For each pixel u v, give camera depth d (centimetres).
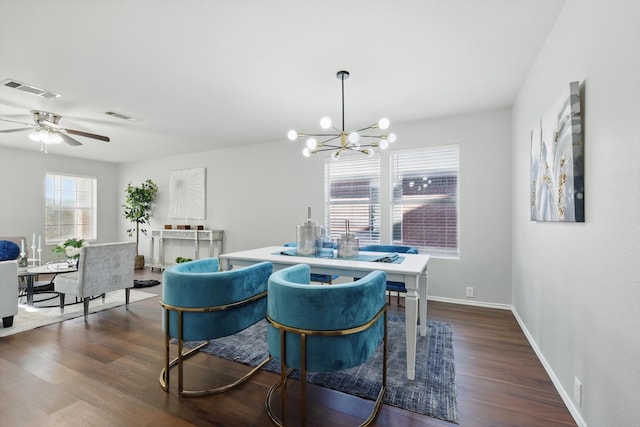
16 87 288
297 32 208
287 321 155
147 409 174
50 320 320
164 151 582
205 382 203
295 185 498
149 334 285
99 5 178
